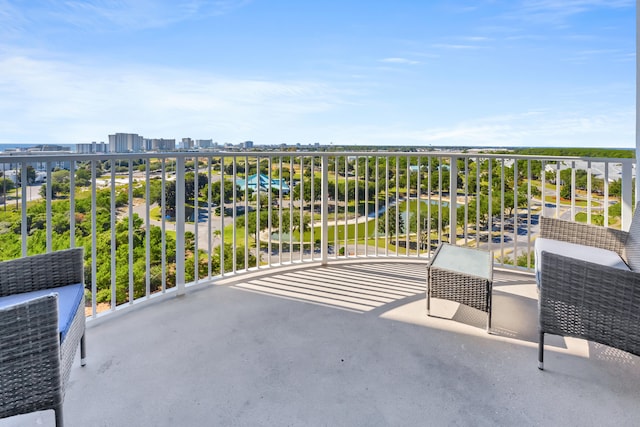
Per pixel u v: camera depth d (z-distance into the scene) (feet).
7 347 4.01
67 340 4.76
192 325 7.86
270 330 7.64
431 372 6.11
